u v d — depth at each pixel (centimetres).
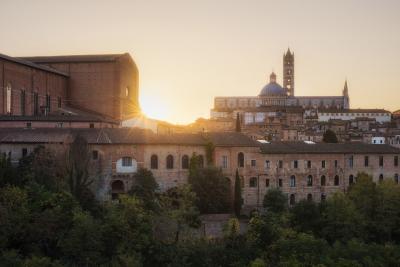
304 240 8319
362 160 12294
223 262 7919
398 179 12594
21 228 7525
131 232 7769
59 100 14438
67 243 7394
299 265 7694
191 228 9131
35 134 10550
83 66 14712
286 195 11506
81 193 8888
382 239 9919
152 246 7681
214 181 10362
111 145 10506
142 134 11038
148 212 8775
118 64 14600
